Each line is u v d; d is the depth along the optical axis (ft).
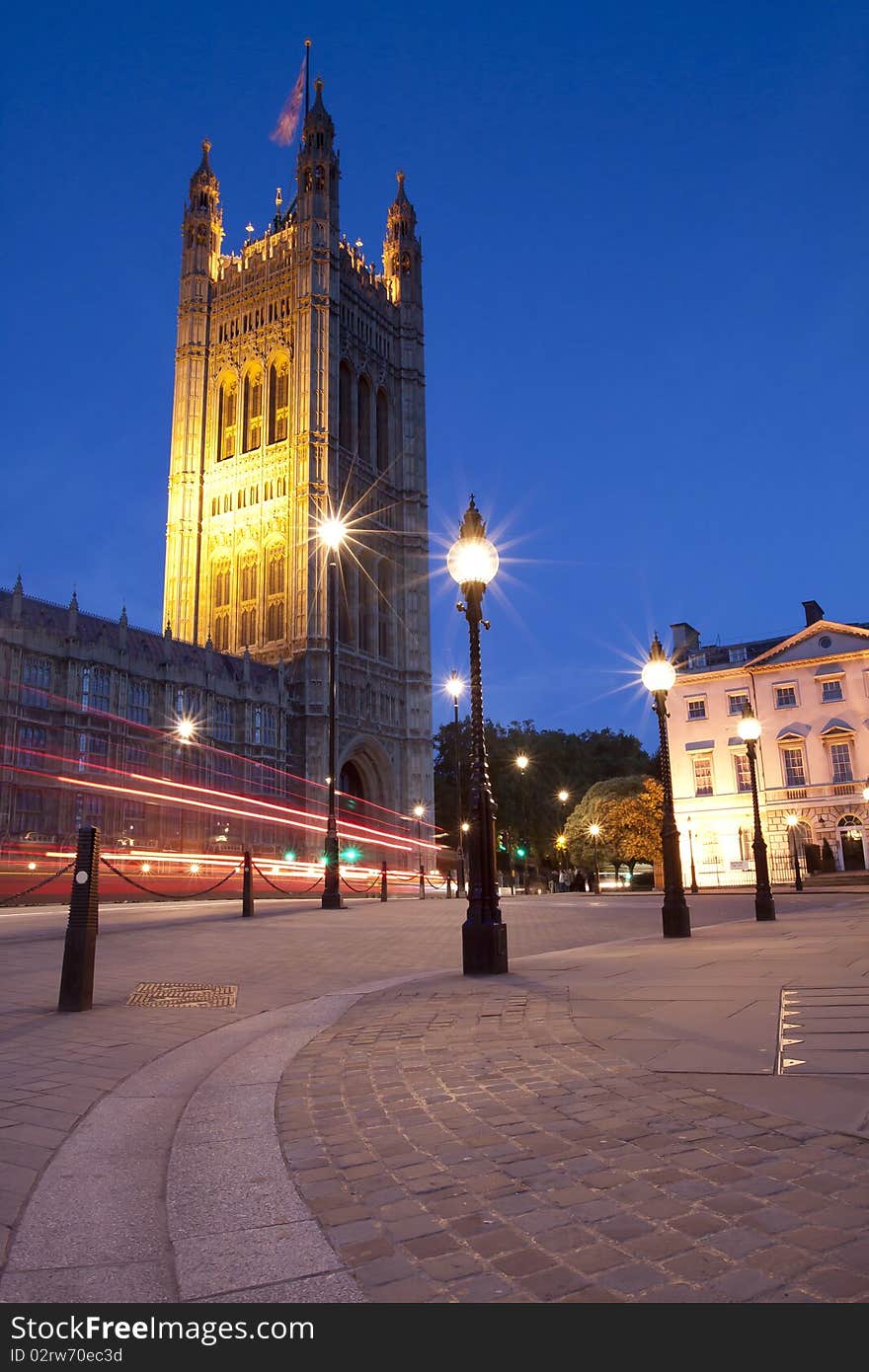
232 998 32.60
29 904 115.44
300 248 327.26
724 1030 20.74
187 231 357.00
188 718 237.45
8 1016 28.55
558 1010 25.35
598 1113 15.15
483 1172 12.85
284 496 315.17
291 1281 9.91
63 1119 16.83
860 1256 9.45
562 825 311.06
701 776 191.01
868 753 176.96
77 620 227.81
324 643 297.53
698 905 93.35
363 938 57.00
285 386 331.57
